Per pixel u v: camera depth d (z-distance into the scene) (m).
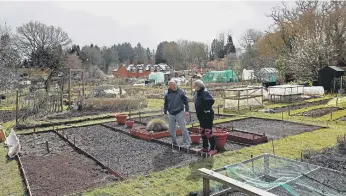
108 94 21.41
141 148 8.41
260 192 3.94
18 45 50.03
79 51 72.31
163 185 5.39
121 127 11.87
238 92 16.83
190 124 11.87
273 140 8.66
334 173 5.49
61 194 5.25
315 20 34.16
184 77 53.16
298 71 27.72
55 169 6.71
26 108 15.43
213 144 7.70
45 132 11.40
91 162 7.22
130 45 109.75
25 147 8.98
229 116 14.00
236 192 4.96
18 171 6.61
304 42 28.02
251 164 6.14
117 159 7.39
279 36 40.22
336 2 32.94
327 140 8.41
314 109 15.31
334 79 22.89
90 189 5.29
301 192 4.70
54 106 16.91
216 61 73.25
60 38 54.31
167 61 87.19
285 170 5.73
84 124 12.81
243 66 49.75
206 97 7.43
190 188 5.21
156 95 27.36
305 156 6.82
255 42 57.25
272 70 32.81
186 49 79.88
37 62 49.09
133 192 5.10
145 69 79.56
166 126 10.01
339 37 30.28
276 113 14.61
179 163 6.89
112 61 93.19
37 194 5.28
